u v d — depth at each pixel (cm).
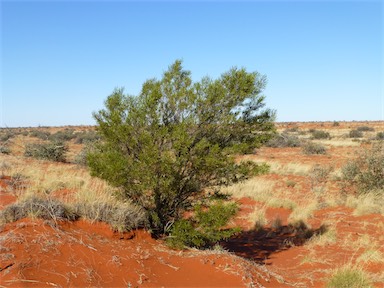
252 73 727
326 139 4931
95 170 688
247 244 936
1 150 2098
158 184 689
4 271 450
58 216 611
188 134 707
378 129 6750
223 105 721
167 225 748
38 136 4447
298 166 2255
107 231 638
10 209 596
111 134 702
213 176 809
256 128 751
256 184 1588
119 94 721
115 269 515
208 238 693
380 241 857
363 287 600
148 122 698
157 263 568
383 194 1231
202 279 545
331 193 1474
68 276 469
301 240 952
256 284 560
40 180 1216
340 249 836
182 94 704
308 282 648
